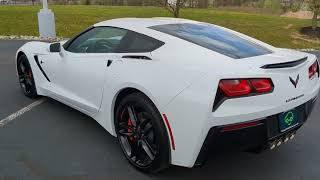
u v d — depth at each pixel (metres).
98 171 3.51
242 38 3.98
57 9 21.39
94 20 17.19
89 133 4.35
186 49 3.38
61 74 4.65
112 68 3.74
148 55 3.46
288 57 3.44
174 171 3.54
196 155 3.00
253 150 3.25
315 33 17.08
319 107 5.78
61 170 3.50
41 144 4.03
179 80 3.07
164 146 3.18
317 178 3.53
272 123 3.07
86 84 4.16
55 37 13.20
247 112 2.90
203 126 2.89
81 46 4.43
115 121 3.72
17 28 14.55
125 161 3.71
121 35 3.93
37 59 5.14
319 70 3.85
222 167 3.67
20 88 6.12
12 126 4.50
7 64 8.13
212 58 3.19
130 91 3.55
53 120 4.72
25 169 3.49
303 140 4.41
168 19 4.39
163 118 3.12
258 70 3.02
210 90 2.90
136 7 24.50
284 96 3.09
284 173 3.60
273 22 19.78
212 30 4.04
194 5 26.52
